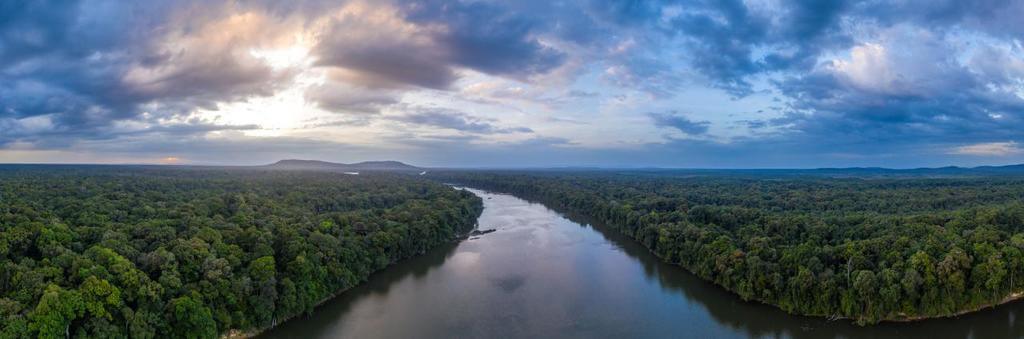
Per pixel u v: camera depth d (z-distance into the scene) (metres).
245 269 103.44
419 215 182.62
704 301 121.62
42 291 78.62
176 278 90.88
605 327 107.44
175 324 86.88
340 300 121.94
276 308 102.88
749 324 107.38
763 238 130.62
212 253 101.38
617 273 146.00
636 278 140.88
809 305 107.19
